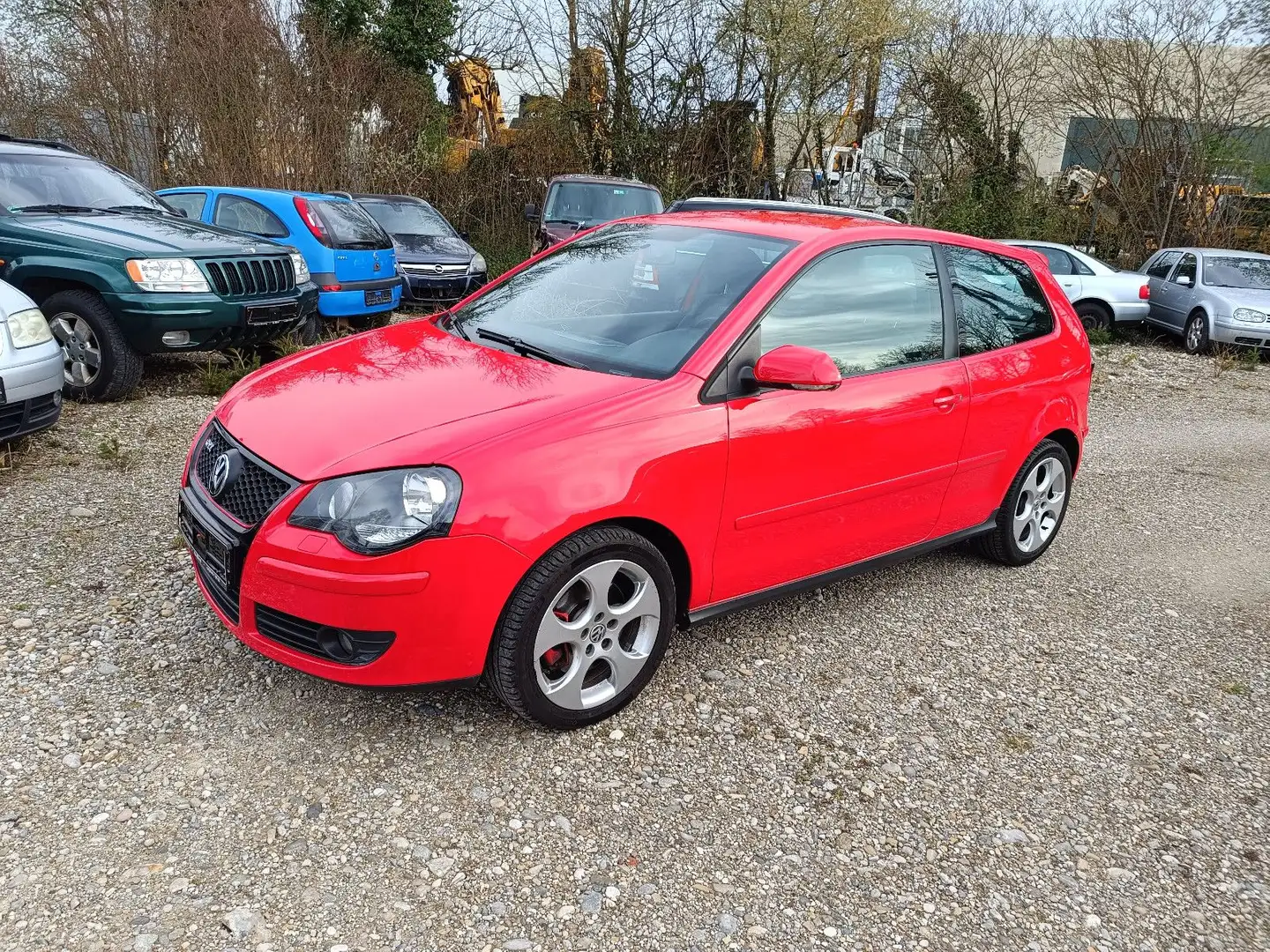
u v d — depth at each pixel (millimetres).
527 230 19031
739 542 3393
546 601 2861
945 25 20453
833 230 3832
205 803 2662
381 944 2250
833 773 3074
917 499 4074
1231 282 13578
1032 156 21688
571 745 3072
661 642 3248
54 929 2205
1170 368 12352
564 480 2828
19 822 2525
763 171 21094
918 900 2566
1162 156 18750
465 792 2803
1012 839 2846
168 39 14117
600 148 20234
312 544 2670
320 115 15461
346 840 2570
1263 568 5266
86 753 2820
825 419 3498
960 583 4699
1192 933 2539
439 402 3014
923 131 20906
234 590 2902
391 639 2717
